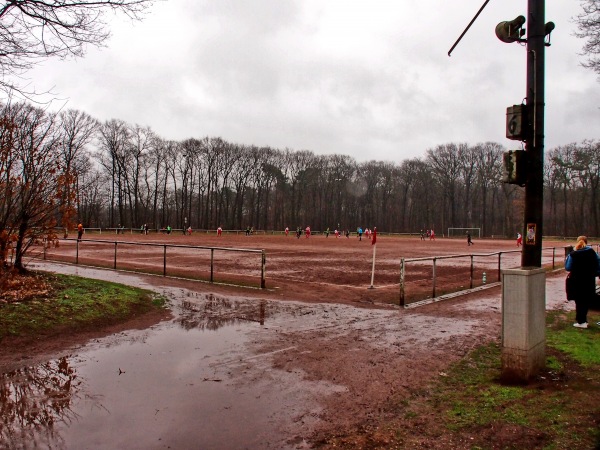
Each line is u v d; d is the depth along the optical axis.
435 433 4.20
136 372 5.95
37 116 12.11
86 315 8.67
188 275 15.51
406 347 7.31
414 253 32.31
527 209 5.95
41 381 5.57
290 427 4.38
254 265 21.11
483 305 11.30
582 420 4.31
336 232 74.75
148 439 4.11
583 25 11.27
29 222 12.07
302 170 107.31
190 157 89.88
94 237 48.97
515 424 4.28
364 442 4.06
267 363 6.41
